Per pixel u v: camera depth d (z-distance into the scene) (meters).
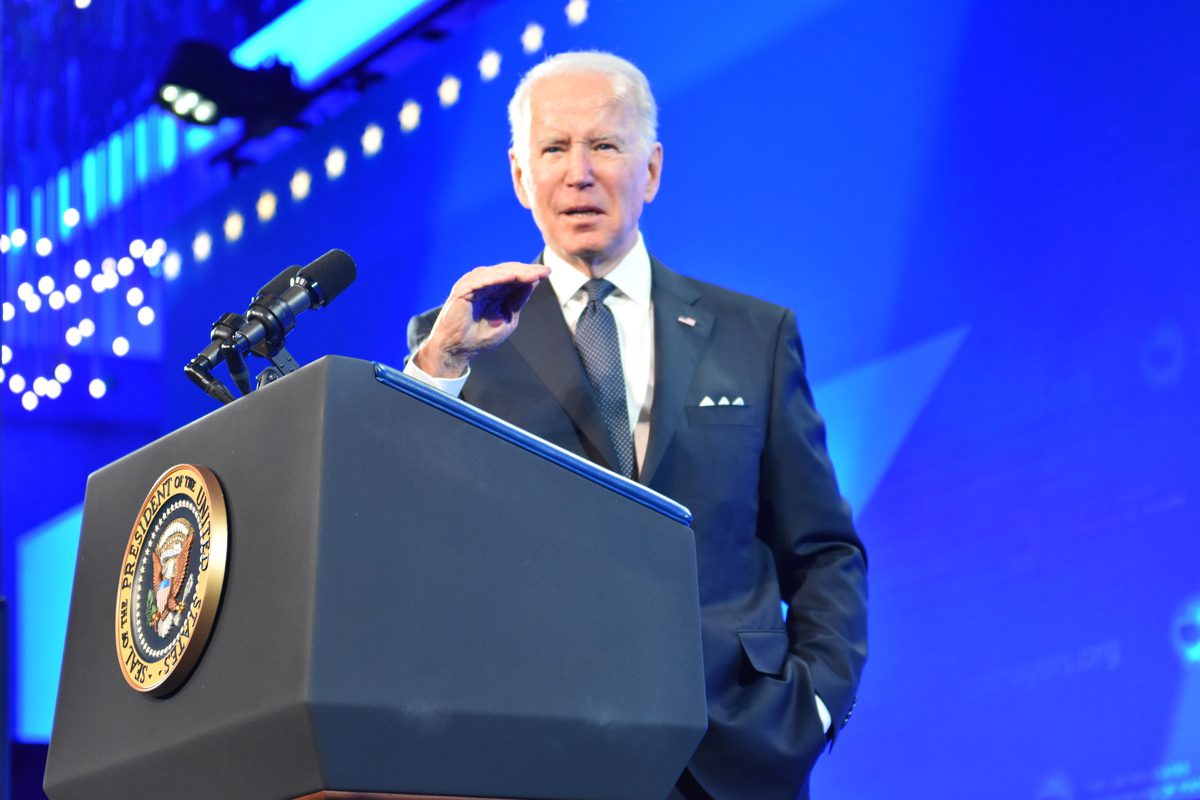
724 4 10.31
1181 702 8.18
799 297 9.81
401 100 11.96
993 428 9.00
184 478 2.65
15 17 13.12
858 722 9.21
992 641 8.84
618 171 4.50
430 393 2.56
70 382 13.55
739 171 10.14
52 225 13.23
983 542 8.94
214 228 12.89
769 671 4.07
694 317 4.56
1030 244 9.01
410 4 11.87
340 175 12.23
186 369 3.22
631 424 4.37
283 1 12.52
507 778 2.58
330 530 2.37
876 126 9.64
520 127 4.68
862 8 9.77
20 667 13.83
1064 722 8.53
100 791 2.79
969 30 9.36
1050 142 9.01
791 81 10.01
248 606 2.44
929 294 9.33
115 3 13.02
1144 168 8.65
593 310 4.48
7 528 13.83
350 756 2.34
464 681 2.47
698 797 3.86
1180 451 8.34
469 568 2.53
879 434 9.41
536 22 11.23
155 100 12.98
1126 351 8.60
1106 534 8.54
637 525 2.86
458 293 3.48
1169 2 8.64
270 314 3.27
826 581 4.45
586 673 2.67
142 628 2.66
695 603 2.94
